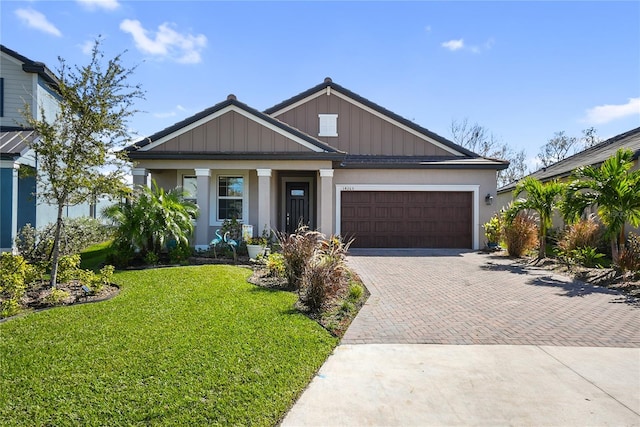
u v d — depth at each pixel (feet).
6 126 43.88
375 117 52.11
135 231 31.35
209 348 14.33
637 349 15.61
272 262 27.91
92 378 11.96
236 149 39.47
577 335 17.17
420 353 15.07
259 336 15.74
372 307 21.44
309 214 49.57
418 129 51.80
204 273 27.45
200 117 39.40
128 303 20.06
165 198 34.01
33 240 33.24
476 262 37.55
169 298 20.99
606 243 37.01
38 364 12.87
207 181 39.24
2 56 44.16
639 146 42.86
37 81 44.80
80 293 22.20
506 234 41.86
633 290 25.32
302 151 39.37
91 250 41.27
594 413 10.87
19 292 19.85
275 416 10.56
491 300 23.15
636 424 10.36
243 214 43.96
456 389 12.21
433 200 48.24
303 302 20.85
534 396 11.79
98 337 15.26
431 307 21.52
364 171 47.93
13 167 35.81
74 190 23.39
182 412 10.39
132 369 12.56
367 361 14.30
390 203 48.21
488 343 16.17
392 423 10.35
